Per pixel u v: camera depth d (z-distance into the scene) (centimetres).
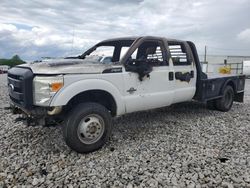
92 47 598
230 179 321
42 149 414
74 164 362
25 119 414
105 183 311
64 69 384
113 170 343
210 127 558
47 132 498
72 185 305
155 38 517
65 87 378
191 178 322
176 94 551
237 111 750
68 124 383
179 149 421
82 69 399
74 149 390
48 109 377
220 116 672
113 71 434
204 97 626
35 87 385
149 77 488
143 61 468
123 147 428
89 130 396
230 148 429
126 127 547
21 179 317
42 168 348
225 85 713
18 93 402
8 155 390
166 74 522
